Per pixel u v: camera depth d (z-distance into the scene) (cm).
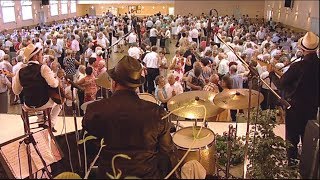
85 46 1117
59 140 342
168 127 217
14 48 973
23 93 372
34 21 1638
